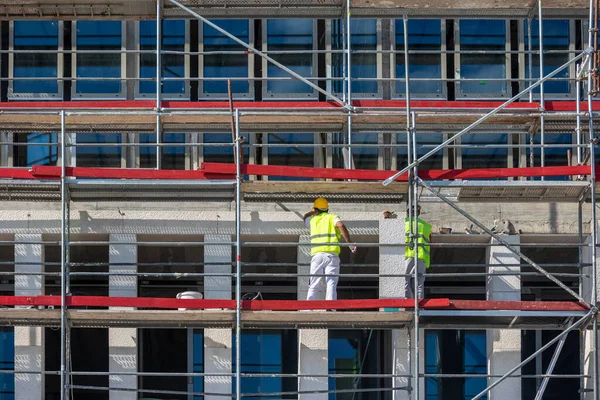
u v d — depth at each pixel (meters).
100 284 38.28
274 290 38.09
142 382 36.31
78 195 31.89
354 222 33.50
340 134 35.28
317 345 33.00
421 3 33.62
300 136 35.31
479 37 35.72
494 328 32.16
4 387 34.38
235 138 31.44
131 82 35.44
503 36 35.72
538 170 30.62
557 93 35.66
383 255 32.69
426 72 35.53
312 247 32.00
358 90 35.41
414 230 31.16
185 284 38.38
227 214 33.72
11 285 37.69
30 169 30.11
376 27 35.59
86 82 35.41
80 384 37.12
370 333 35.31
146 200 32.25
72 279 38.16
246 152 35.25
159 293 38.28
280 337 34.84
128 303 29.83
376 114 31.91
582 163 32.59
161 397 36.19
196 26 35.56
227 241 33.62
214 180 30.30
